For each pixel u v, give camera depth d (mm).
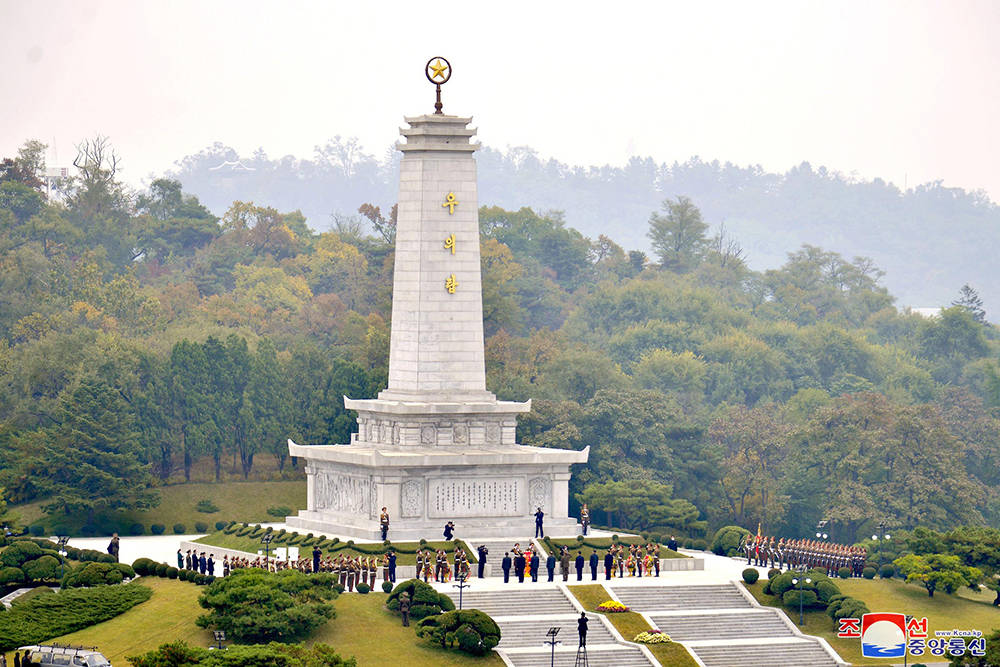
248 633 181750
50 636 186000
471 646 183375
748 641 197500
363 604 194000
